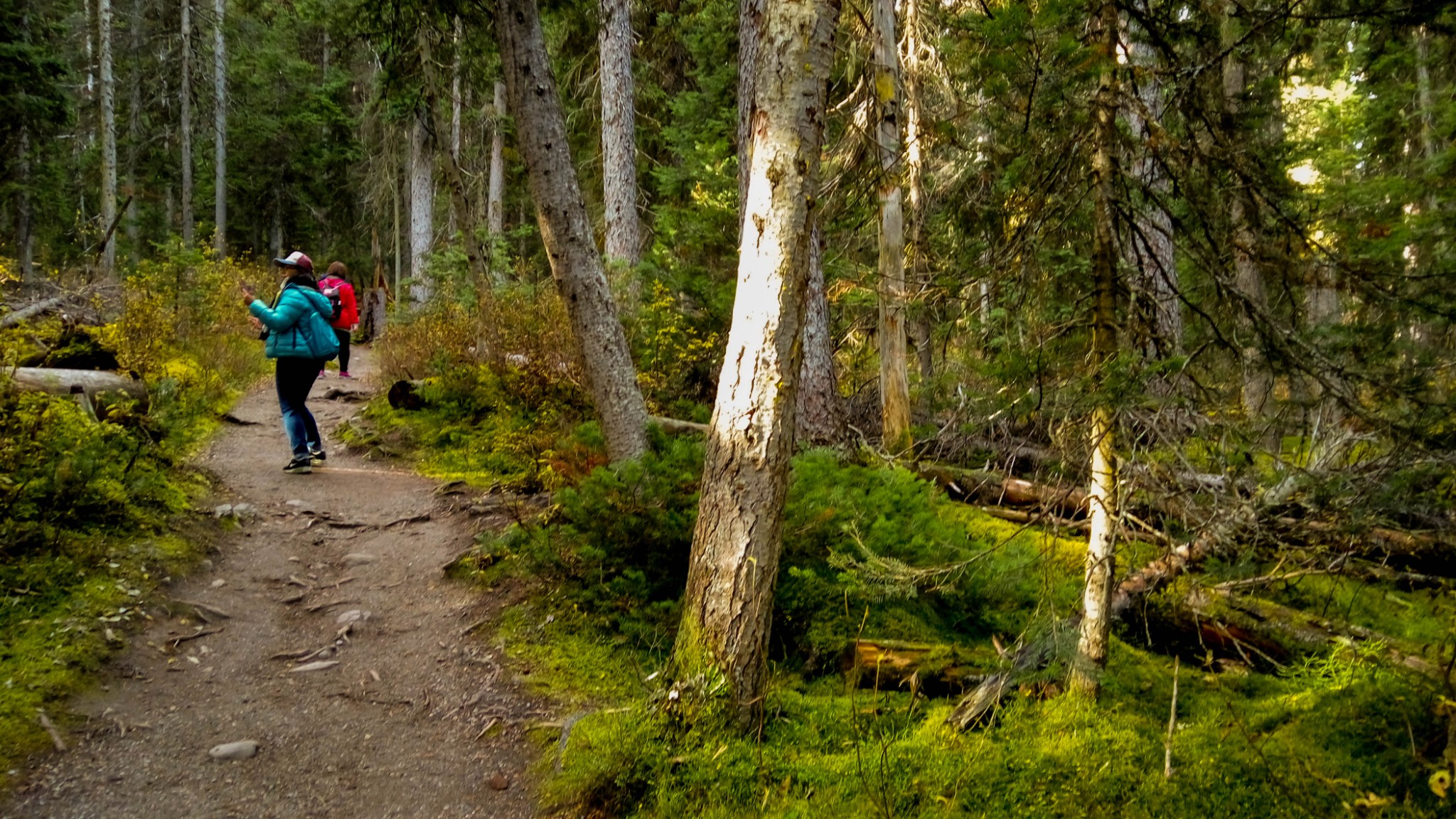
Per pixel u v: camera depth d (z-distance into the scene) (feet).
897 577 14.48
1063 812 10.47
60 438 17.93
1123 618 16.96
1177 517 13.15
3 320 27.25
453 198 39.37
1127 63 12.55
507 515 22.41
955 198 21.30
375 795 12.03
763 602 12.79
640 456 19.81
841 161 26.25
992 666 14.61
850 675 14.94
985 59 12.75
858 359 32.89
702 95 44.83
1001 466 24.49
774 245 12.53
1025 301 13.12
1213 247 12.78
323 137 93.97
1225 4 12.83
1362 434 12.47
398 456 28.37
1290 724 12.34
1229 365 12.73
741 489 12.71
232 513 21.04
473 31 30.83
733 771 11.80
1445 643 12.95
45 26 66.23
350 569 19.45
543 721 14.12
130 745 12.31
